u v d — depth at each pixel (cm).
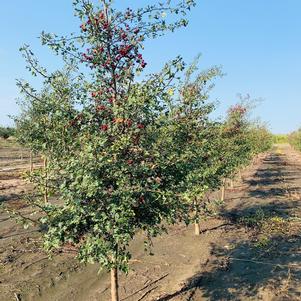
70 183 630
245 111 2003
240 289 941
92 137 607
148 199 632
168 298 887
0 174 2747
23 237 1273
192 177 675
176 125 689
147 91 618
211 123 1113
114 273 715
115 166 589
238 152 1958
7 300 857
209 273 1042
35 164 3472
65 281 975
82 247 617
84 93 664
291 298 889
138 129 612
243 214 1734
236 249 1241
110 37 650
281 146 9519
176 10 654
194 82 995
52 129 656
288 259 1146
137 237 1354
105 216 575
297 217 1662
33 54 639
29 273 1000
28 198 699
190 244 1290
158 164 635
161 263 1110
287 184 2708
